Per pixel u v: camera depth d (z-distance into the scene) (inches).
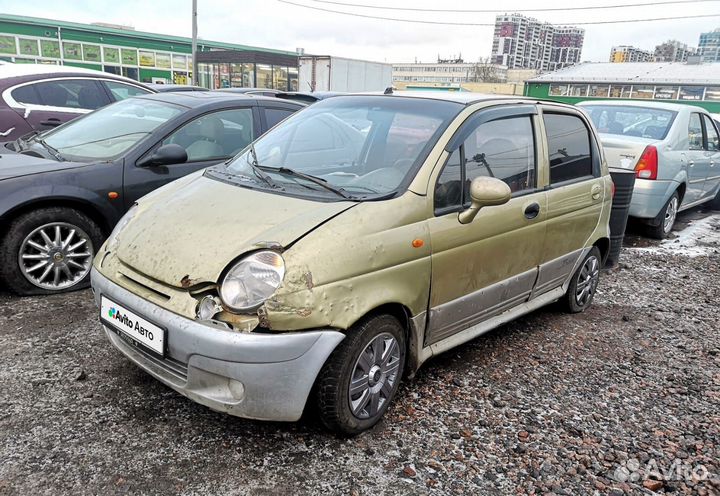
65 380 126.8
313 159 134.9
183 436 110.5
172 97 213.8
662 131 296.0
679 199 313.1
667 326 184.9
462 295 131.6
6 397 119.0
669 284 228.1
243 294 97.3
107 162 178.7
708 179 343.6
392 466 106.5
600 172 183.0
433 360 149.0
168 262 105.0
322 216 107.0
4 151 198.8
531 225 147.7
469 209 125.9
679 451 117.6
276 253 99.3
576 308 188.4
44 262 169.3
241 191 121.6
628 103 323.0
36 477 97.0
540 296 166.7
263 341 95.7
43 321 154.3
